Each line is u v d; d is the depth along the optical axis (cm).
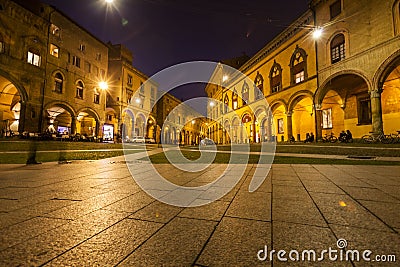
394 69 1462
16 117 2239
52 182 449
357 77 1648
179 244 176
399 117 1547
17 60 1903
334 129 1981
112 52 3412
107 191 368
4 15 1825
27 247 170
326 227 209
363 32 1506
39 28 2117
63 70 2339
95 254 160
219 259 153
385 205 280
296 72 2105
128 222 226
